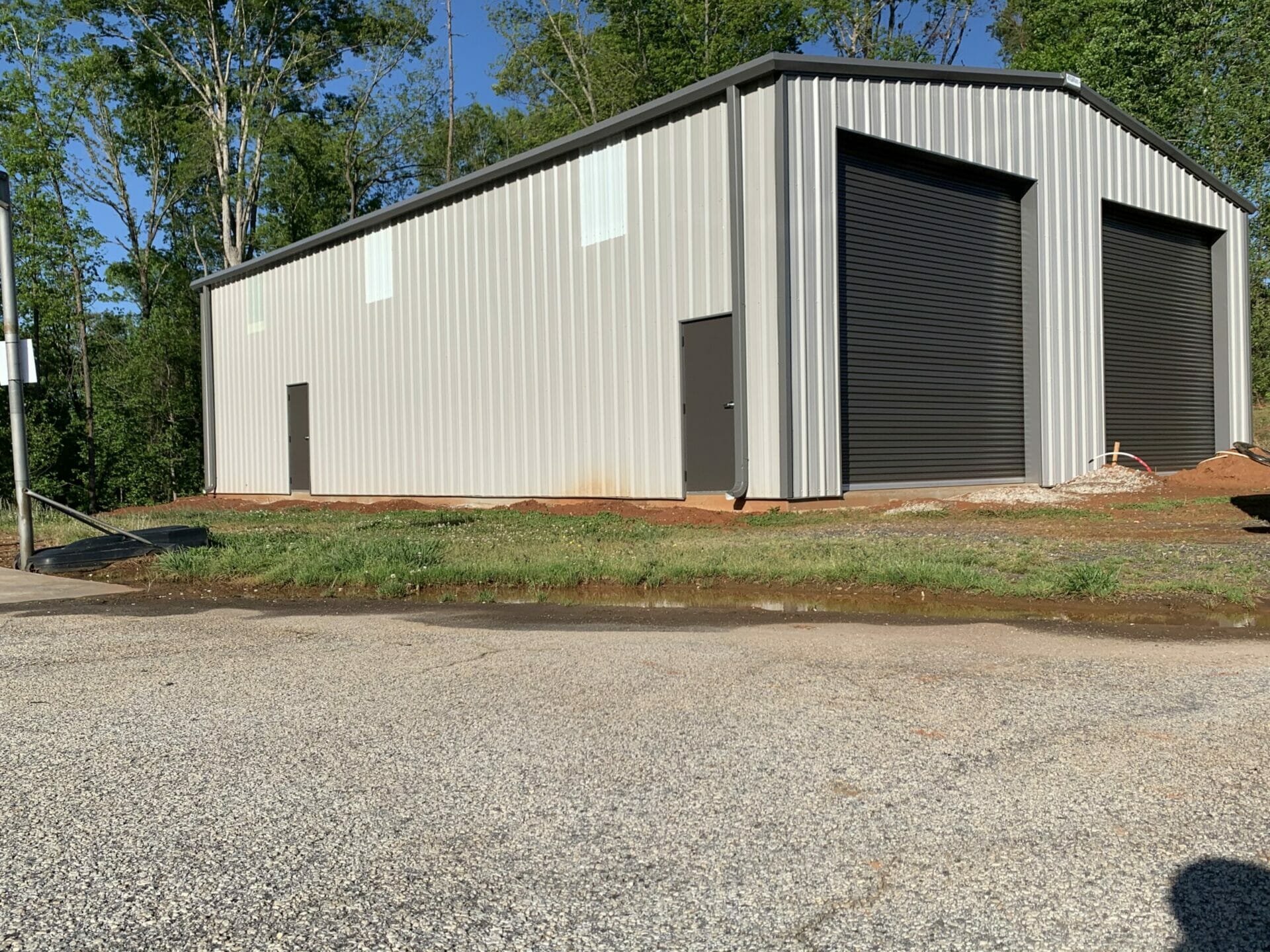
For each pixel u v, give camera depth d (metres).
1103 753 3.01
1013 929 1.95
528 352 15.11
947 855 2.30
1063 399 15.15
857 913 2.03
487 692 3.93
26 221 29.34
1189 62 25.58
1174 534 9.34
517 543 9.62
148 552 8.98
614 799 2.69
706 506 12.59
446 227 16.56
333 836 2.47
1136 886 2.13
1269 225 25.16
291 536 10.90
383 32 36.69
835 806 2.61
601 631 5.37
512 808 2.64
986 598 6.27
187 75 34.28
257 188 35.47
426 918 2.04
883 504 12.38
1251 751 3.01
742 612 6.03
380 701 3.82
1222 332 18.88
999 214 14.74
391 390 17.81
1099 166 15.96
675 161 12.86
